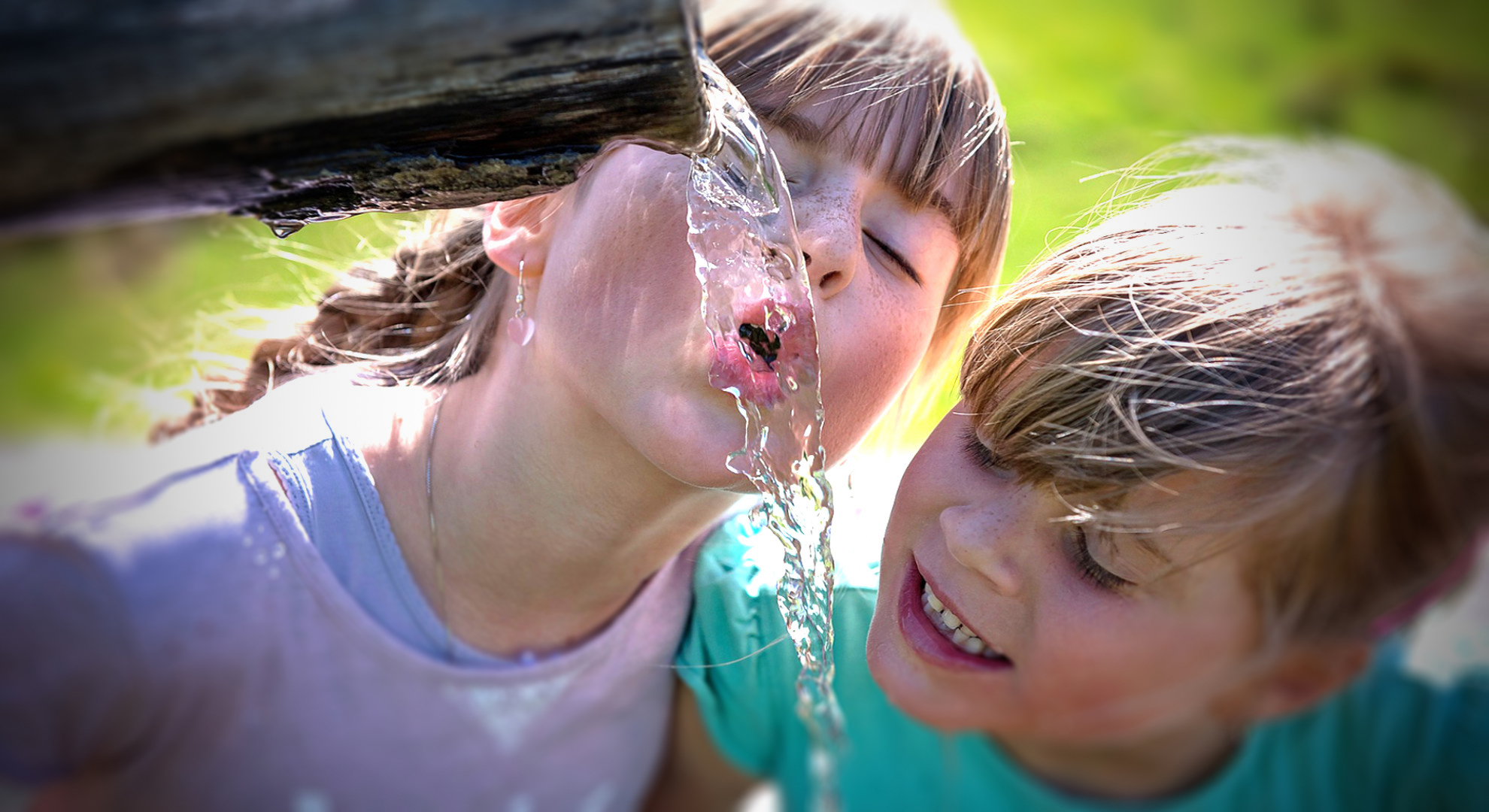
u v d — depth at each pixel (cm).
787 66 51
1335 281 59
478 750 58
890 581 55
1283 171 71
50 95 34
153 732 54
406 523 56
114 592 52
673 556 56
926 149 51
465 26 35
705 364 47
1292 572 57
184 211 39
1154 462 53
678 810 66
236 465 55
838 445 52
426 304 60
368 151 38
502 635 57
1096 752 62
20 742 51
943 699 57
